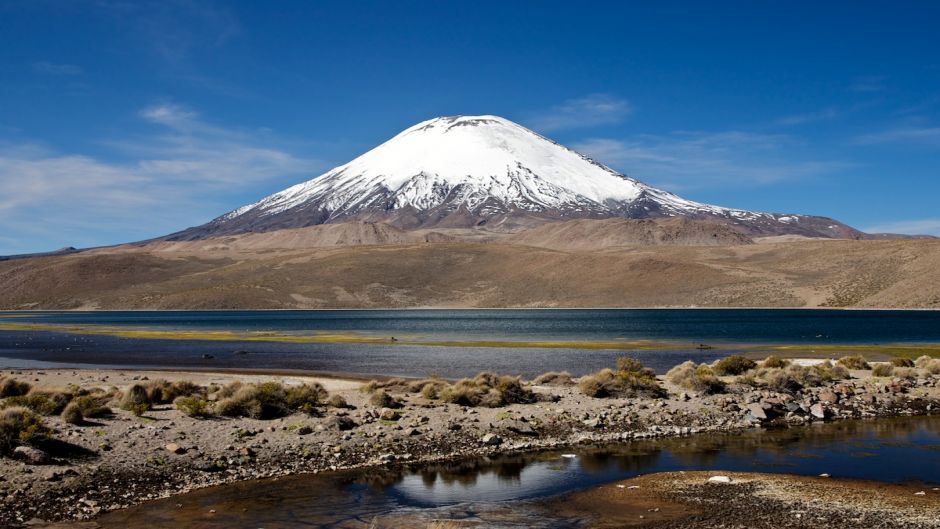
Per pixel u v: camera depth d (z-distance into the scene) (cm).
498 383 3341
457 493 1919
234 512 1750
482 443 2486
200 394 3238
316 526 1650
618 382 3403
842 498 1833
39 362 6112
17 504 1772
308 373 4994
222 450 2281
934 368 4394
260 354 6762
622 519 1691
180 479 2022
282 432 2505
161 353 6975
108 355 6781
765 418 2895
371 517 1712
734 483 1986
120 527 1636
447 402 3117
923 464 2200
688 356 6272
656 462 2255
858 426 2841
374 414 2823
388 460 2269
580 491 1931
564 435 2634
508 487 1975
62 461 2067
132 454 2175
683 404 3141
